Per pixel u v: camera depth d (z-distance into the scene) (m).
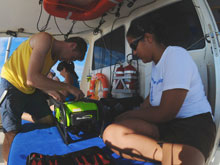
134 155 1.07
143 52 1.26
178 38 2.12
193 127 1.06
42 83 1.51
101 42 3.81
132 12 2.88
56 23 3.40
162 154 0.96
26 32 3.73
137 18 2.77
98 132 1.67
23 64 1.72
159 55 1.22
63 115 1.47
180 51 1.11
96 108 1.57
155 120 1.10
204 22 1.81
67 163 1.07
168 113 1.05
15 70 1.73
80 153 1.19
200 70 1.88
